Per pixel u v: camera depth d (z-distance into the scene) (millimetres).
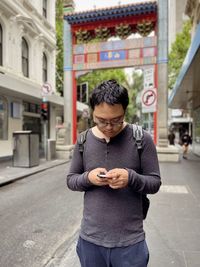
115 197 1549
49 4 18984
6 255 3514
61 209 5488
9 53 14008
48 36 18547
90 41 14758
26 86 13617
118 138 1562
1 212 5312
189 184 7621
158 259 3219
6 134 13945
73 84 15078
